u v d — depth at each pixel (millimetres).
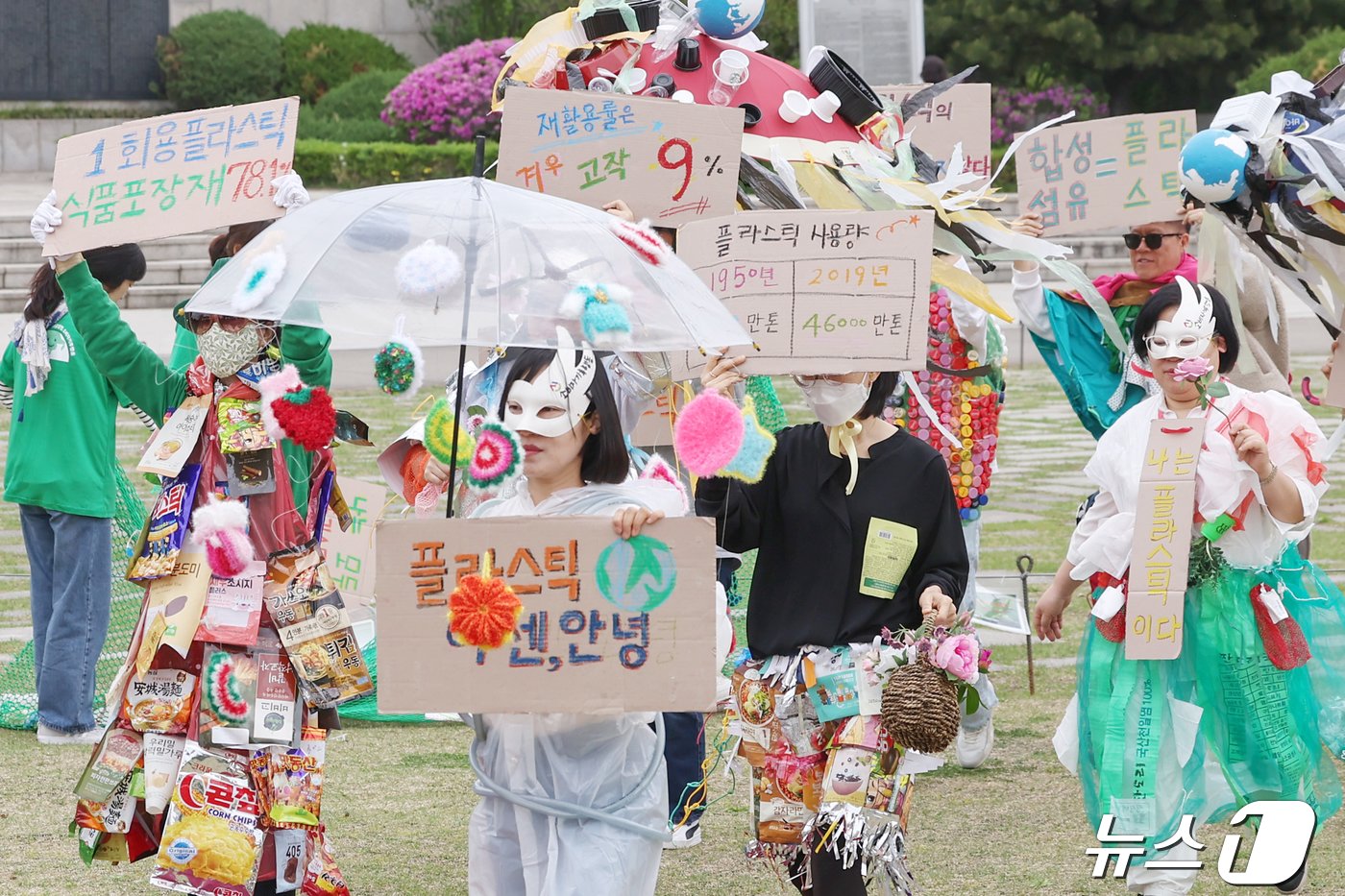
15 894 8609
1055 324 11234
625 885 6445
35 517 11508
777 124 9328
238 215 7887
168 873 7633
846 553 7254
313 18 58188
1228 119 8688
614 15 9836
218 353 7848
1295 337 33562
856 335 7227
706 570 6242
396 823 9812
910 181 9055
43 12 56031
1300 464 8047
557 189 8648
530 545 6250
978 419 11352
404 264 6340
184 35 55750
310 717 8000
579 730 6488
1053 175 11430
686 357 7793
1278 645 8172
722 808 10344
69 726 11383
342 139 50156
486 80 49812
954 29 58781
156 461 7879
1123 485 8234
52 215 7961
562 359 6531
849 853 7023
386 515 15039
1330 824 9852
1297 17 58312
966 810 10070
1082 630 14617
